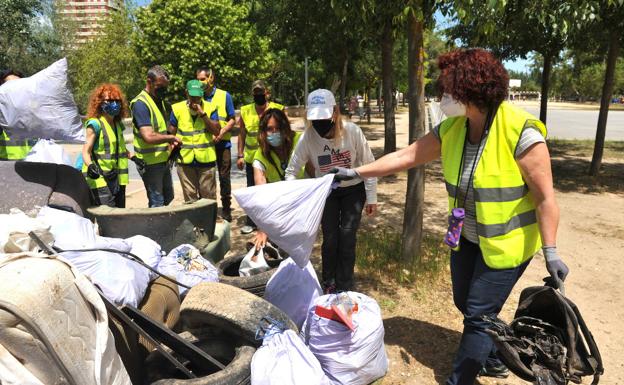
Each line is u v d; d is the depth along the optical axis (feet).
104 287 9.04
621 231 21.93
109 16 74.64
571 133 79.00
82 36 78.89
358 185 13.06
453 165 9.34
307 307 10.96
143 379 8.87
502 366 10.64
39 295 5.53
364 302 10.12
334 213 13.12
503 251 8.81
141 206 25.23
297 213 9.57
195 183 20.67
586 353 8.31
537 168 8.30
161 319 10.24
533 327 8.49
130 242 11.84
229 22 69.92
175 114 19.97
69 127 11.50
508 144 8.52
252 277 11.62
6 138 17.02
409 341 12.07
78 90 72.79
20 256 6.15
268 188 9.66
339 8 14.37
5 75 16.46
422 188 15.93
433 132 10.00
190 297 9.30
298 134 14.15
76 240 9.76
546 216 8.35
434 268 15.96
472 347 9.29
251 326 8.62
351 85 93.20
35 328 5.37
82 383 5.80
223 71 69.62
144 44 70.28
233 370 8.02
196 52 68.18
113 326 8.29
